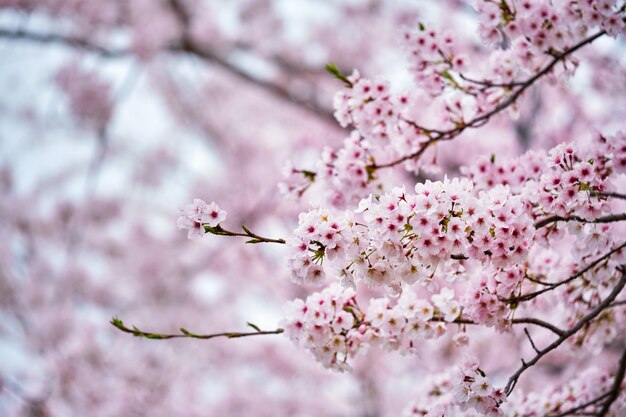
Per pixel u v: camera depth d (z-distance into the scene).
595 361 4.39
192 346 8.72
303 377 8.90
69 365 7.70
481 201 1.96
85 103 8.94
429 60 2.80
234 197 9.62
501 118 2.93
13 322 8.62
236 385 8.84
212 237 9.32
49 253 9.57
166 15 8.33
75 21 8.27
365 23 8.66
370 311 2.32
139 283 9.56
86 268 9.20
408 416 2.79
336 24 8.87
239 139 10.45
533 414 2.79
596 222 2.23
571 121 7.45
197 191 10.02
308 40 9.05
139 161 11.34
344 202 2.81
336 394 9.17
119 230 10.25
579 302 2.62
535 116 7.10
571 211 2.22
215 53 8.50
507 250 2.02
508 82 2.82
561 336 2.26
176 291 9.55
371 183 2.81
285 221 9.49
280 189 2.90
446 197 1.93
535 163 2.68
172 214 10.42
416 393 3.19
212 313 9.54
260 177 9.68
